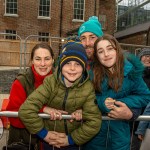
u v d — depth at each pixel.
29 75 3.00
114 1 27.27
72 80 2.59
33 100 2.60
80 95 2.64
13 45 14.59
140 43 26.75
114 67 2.72
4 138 4.09
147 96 2.78
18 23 22.88
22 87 2.92
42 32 23.33
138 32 27.20
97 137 2.91
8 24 22.78
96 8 24.20
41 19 23.22
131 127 3.47
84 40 3.47
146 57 4.27
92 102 2.66
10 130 3.07
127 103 2.67
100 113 2.69
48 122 2.76
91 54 3.10
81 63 2.61
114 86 2.72
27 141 3.00
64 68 2.60
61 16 23.50
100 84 2.75
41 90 2.64
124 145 2.85
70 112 2.69
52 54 3.10
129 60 2.84
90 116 2.63
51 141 2.68
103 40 2.74
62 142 2.69
